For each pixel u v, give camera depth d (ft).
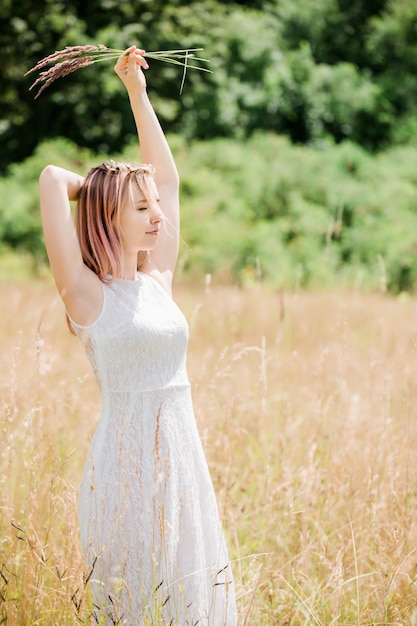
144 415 8.14
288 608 9.82
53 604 8.84
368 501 11.21
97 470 8.13
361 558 10.59
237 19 68.95
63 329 21.94
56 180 8.12
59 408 12.84
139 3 64.49
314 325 24.31
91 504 8.15
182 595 8.04
